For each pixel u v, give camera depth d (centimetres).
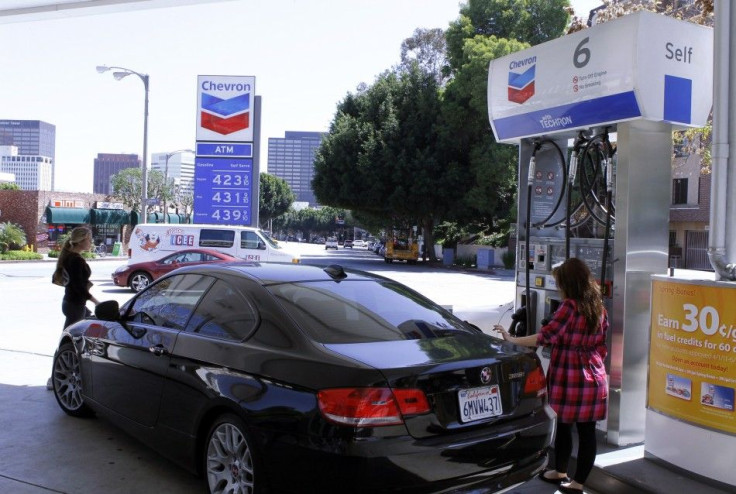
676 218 3203
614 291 539
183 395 415
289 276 443
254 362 373
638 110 511
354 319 403
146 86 3070
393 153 4122
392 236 5194
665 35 520
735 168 471
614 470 480
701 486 451
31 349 921
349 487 311
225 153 2217
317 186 4534
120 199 5538
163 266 1834
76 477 454
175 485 445
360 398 318
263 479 347
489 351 386
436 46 4931
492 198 3906
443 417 336
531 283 654
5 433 543
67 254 669
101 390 521
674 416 479
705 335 457
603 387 445
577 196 663
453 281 2752
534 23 3891
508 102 665
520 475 363
